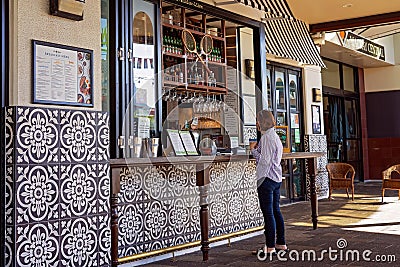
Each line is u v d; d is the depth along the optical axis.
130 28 5.25
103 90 5.09
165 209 5.25
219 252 5.46
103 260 4.03
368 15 9.14
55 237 3.70
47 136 3.69
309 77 11.16
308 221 7.55
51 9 3.77
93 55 4.09
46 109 3.69
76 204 3.85
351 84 15.23
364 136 15.56
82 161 3.91
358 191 12.19
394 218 7.64
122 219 4.73
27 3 3.64
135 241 4.87
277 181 5.20
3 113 3.56
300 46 9.32
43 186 3.64
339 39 11.72
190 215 5.58
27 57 3.62
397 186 9.39
